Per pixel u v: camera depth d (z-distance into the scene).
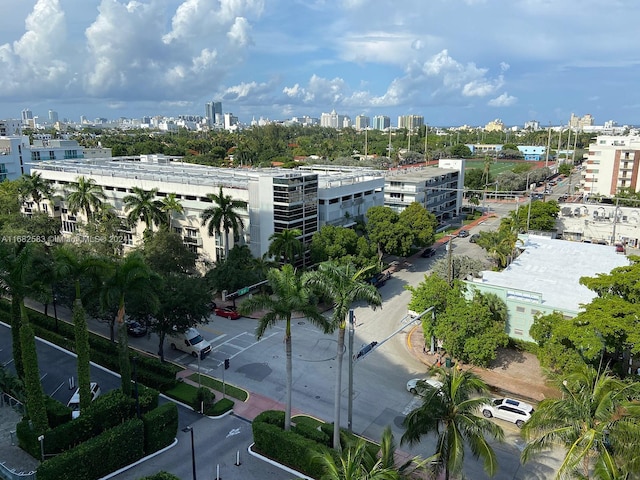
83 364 34.53
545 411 24.39
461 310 43.25
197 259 69.56
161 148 192.25
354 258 63.12
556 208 94.12
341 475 22.17
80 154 136.88
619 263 61.12
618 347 36.94
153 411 34.56
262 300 32.28
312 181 69.38
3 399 39.72
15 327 38.09
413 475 27.34
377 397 41.06
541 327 41.47
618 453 22.75
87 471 30.59
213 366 46.31
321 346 50.91
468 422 25.05
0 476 30.66
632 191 128.12
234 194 69.56
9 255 32.91
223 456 33.56
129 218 68.69
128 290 35.94
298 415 37.94
